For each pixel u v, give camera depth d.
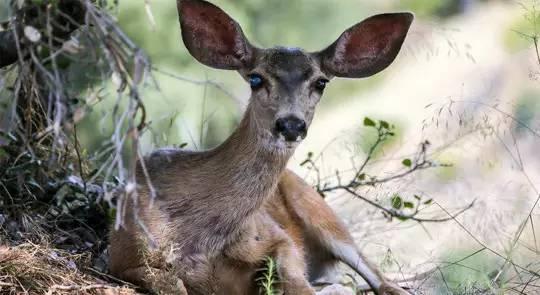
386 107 24.14
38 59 10.59
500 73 22.53
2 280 10.09
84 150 12.75
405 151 18.25
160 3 20.67
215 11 11.64
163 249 10.91
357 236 14.42
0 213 11.92
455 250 13.20
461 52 24.09
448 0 25.80
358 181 14.48
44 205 12.28
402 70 25.08
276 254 11.74
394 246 14.36
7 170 11.95
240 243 11.50
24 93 11.77
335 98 24.81
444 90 23.61
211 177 11.19
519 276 11.90
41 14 10.41
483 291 12.09
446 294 12.45
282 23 23.38
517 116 17.36
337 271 13.37
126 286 10.81
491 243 13.48
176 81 19.83
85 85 12.48
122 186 10.47
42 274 10.33
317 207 13.16
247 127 11.21
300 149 21.33
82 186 12.45
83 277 10.68
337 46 11.88
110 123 16.41
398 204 13.58
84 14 10.80
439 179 16.50
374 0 24.72
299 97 11.08
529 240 13.64
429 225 15.19
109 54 9.52
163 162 11.45
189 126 17.59
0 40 11.12
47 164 12.18
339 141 18.25
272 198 12.86
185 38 11.78
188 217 11.17
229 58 11.76
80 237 12.29
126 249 11.04
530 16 17.12
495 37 24.09
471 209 15.33
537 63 16.61
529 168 17.55
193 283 11.20
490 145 17.05
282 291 11.63
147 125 9.93
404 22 12.01
